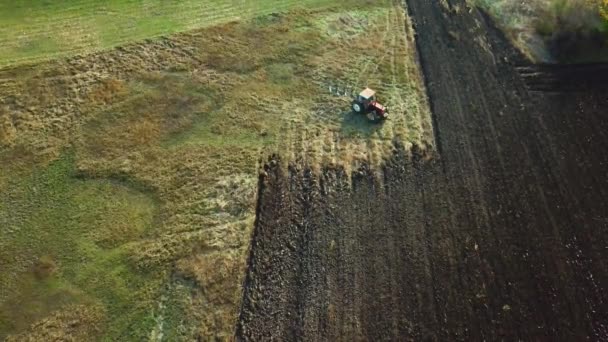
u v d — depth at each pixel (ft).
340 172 76.74
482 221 69.82
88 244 70.13
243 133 82.74
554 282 63.36
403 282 64.34
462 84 87.86
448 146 79.05
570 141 78.59
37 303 64.75
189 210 73.26
